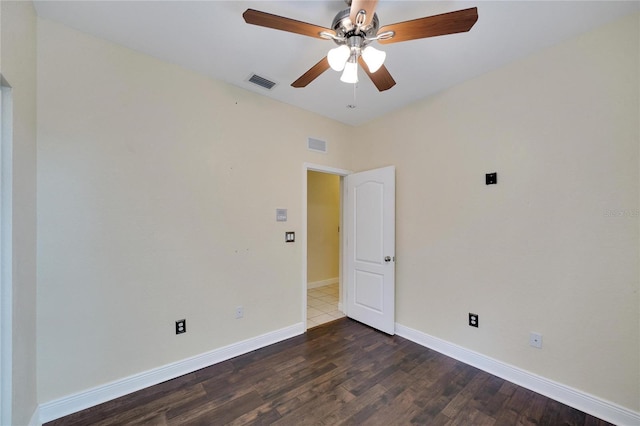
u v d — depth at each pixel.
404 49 2.02
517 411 1.83
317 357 2.55
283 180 2.94
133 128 2.05
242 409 1.84
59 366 1.76
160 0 1.58
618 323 1.72
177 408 1.85
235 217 2.58
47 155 1.73
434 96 2.74
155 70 2.15
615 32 1.73
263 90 2.69
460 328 2.51
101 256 1.91
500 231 2.26
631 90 1.68
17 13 1.42
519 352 2.14
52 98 1.75
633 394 1.66
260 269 2.75
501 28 1.80
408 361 2.48
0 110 1.34
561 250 1.94
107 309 1.93
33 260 1.63
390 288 3.05
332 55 1.48
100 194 1.91
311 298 4.54
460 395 2.00
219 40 1.96
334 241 5.62
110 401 1.91
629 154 1.69
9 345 1.34
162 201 2.18
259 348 2.72
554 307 1.97
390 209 3.07
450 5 1.60
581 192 1.86
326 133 3.35
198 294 2.35
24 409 1.50
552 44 1.97
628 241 1.69
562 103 1.94
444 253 2.64
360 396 1.98
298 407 1.87
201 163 2.38
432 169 2.75
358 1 1.25
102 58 1.93
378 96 2.81
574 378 1.88
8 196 1.36
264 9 1.66
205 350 2.38
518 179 2.15
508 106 2.21
